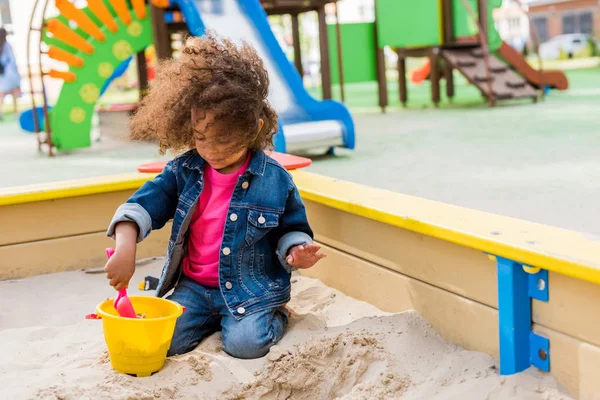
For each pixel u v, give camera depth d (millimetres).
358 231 1783
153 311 1489
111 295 1979
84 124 4211
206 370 1400
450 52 6273
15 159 3924
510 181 2438
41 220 2164
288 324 1594
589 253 1188
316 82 12188
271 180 1575
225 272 1548
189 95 1446
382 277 1720
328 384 1388
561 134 3719
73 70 4141
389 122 4973
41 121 5480
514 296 1307
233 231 1549
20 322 1787
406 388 1327
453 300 1500
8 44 7938
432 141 3764
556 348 1279
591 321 1205
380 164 3062
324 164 3160
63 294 1998
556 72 6840
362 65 6594
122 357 1364
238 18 4055
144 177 2283
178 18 5137
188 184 1575
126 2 4109
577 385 1248
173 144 1578
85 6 4512
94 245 2246
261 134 1579
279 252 1566
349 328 1553
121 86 13352
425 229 1473
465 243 1372
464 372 1363
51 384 1328
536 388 1264
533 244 1258
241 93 1439
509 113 5133
